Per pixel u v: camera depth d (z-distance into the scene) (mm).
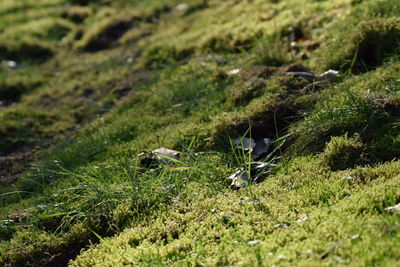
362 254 2805
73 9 16672
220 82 7426
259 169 4832
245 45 9188
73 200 4922
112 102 9109
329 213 3475
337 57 6812
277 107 5824
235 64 8164
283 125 5684
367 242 2885
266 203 3926
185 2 15289
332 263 2771
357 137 4578
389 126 4621
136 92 8805
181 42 10711
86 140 7039
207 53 9625
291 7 10539
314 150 4793
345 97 5102
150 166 5391
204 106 6844
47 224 4621
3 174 7141
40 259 4117
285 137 5277
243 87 6680
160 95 7918
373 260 2723
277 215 3672
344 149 4465
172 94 7703
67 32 15227
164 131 6316
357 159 4352
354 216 3301
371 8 7672
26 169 7027
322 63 6969
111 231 4242
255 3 11977
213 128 5762
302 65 6980
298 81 6434
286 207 3762
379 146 4414
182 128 6211
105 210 4461
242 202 4039
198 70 8508
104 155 6188
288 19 9352
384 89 5262
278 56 7551
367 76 5906
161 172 4949
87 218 4387
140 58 11078
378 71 5965
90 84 10438
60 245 4184
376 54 6570
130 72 10359
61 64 12984
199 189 4582
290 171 4566
